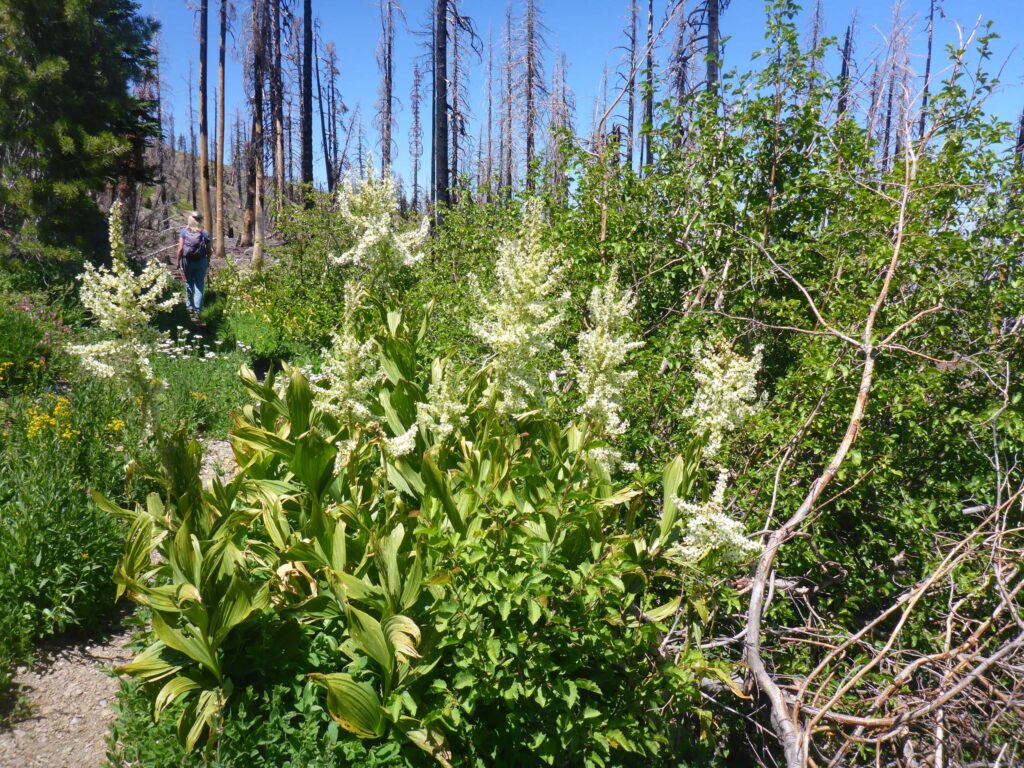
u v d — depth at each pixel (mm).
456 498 2984
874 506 4266
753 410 3297
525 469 3049
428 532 2662
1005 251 4051
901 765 3086
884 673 3240
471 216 7629
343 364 3037
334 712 2549
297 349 10406
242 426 3107
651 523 3695
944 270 4078
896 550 4375
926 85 3770
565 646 2697
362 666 2803
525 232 3295
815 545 3914
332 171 28422
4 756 2918
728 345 3264
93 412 5195
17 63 11578
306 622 3127
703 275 5094
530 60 21984
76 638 3750
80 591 3705
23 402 5613
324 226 10883
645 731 2859
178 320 11016
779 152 4766
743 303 4621
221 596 2867
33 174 12148
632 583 3219
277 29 22672
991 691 2824
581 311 4949
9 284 9766
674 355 4383
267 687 2906
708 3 10633
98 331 8484
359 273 5301
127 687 3010
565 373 4531
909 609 2693
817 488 3078
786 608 3969
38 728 3109
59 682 3418
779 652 3809
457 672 2707
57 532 3713
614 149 5254
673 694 3049
